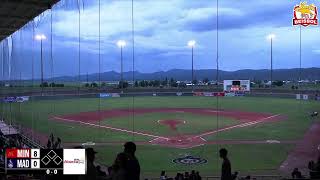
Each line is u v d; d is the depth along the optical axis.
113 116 40.31
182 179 12.30
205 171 18.55
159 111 44.94
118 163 4.99
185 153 22.92
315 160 20.30
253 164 20.02
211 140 27.12
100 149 23.53
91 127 32.72
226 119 38.22
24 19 23.69
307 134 29.19
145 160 21.08
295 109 45.47
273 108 46.78
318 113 41.44
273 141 26.56
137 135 29.12
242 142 26.28
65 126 33.03
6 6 19.78
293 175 12.56
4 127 26.09
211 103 52.94
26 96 45.81
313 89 57.47
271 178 15.80
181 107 48.81
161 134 29.70
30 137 24.86
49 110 42.69
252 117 39.53
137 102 53.88
